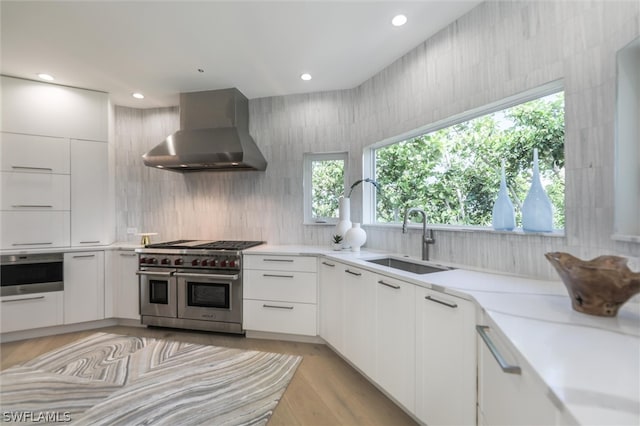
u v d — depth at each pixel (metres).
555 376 0.58
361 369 1.94
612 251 1.16
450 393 1.29
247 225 3.32
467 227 1.94
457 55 1.91
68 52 2.30
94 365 2.12
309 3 1.77
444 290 1.31
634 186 1.08
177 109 3.44
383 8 1.82
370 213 2.92
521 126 1.67
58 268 2.73
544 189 1.47
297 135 3.17
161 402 1.69
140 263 2.85
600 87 1.22
